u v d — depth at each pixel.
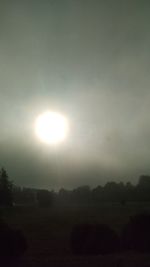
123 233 24.48
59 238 37.94
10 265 20.30
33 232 43.94
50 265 19.78
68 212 68.62
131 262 19.62
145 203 90.31
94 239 23.67
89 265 19.22
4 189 78.56
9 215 62.12
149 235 23.95
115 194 107.75
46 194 88.00
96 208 76.75
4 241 22.09
